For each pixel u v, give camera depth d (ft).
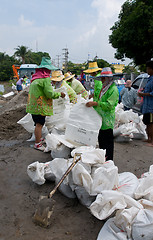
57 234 8.68
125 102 24.66
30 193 11.23
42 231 8.79
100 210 8.78
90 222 9.37
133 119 20.12
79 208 10.25
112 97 11.71
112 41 73.05
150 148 18.52
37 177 11.36
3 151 16.87
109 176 9.57
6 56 275.39
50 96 15.10
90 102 12.14
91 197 10.16
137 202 8.71
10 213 9.77
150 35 63.52
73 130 12.80
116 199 8.57
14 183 12.19
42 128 17.78
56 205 10.36
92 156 10.53
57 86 19.02
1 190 11.51
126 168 14.55
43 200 9.14
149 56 68.59
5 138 20.92
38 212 9.09
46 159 14.90
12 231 8.71
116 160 15.65
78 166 9.71
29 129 18.76
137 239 7.85
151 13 61.57
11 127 25.11
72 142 13.01
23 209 10.06
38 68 15.20
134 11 63.00
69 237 8.55
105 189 9.58
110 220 8.82
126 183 10.50
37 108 15.47
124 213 8.19
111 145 12.76
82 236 8.63
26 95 53.78
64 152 13.29
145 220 7.97
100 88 12.74
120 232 8.20
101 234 8.37
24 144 18.31
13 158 15.29
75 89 23.00
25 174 13.08
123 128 19.11
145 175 11.13
